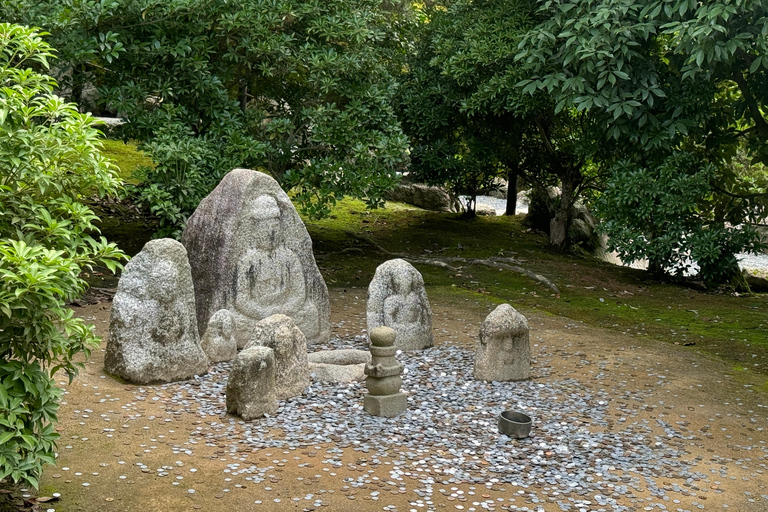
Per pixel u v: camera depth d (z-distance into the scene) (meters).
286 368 6.38
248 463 5.04
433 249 14.59
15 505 4.27
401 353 7.99
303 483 4.79
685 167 11.59
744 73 11.38
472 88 13.20
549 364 7.75
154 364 6.51
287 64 11.30
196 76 10.46
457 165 14.27
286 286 8.02
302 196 11.48
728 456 5.58
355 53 11.43
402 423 5.98
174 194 10.05
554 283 12.38
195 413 5.91
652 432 5.98
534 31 10.78
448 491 4.80
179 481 4.71
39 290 3.76
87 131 4.25
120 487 4.59
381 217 16.94
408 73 14.54
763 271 16.78
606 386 7.10
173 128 10.11
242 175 7.97
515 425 5.72
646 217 11.72
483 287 11.93
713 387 7.20
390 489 4.78
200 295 7.90
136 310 6.49
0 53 4.19
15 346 4.00
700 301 11.44
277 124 11.02
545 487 4.93
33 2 9.46
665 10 9.48
